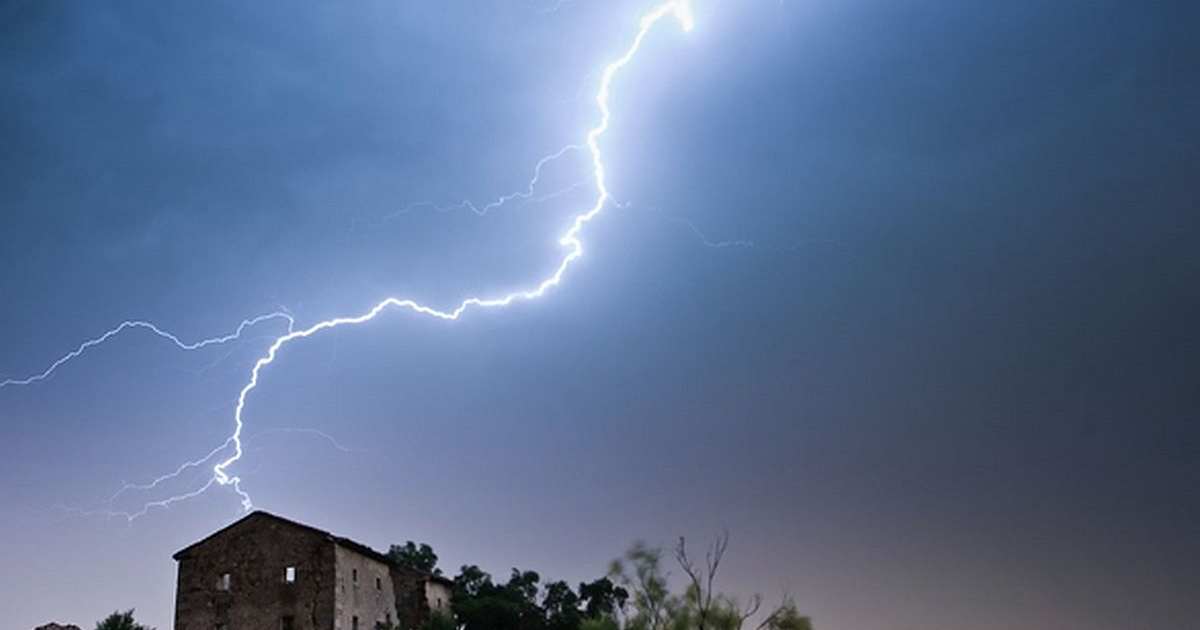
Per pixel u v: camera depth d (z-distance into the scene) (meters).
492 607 56.12
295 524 47.56
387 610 51.41
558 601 59.03
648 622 33.94
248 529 48.00
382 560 52.00
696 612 33.81
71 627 53.62
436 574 57.28
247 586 46.91
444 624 50.75
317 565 46.66
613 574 34.91
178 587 47.53
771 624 34.59
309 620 45.62
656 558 35.00
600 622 35.41
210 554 47.91
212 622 46.59
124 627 52.56
